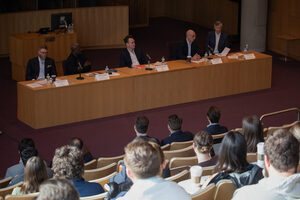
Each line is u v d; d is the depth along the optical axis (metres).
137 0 18.00
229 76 9.75
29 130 7.89
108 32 14.38
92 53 13.81
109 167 4.63
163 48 14.67
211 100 9.53
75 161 3.35
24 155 4.83
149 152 2.26
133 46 9.21
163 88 9.02
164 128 8.05
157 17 20.34
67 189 1.86
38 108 7.86
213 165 4.06
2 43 13.16
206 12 17.78
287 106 9.19
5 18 13.04
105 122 8.29
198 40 15.87
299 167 3.04
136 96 8.75
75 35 11.63
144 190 2.21
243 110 8.95
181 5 19.39
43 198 1.84
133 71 8.84
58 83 7.95
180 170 4.35
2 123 8.21
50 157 6.90
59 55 11.48
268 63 10.14
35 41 10.99
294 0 12.95
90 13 14.05
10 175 4.95
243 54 10.18
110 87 8.44
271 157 2.28
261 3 13.59
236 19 15.91
